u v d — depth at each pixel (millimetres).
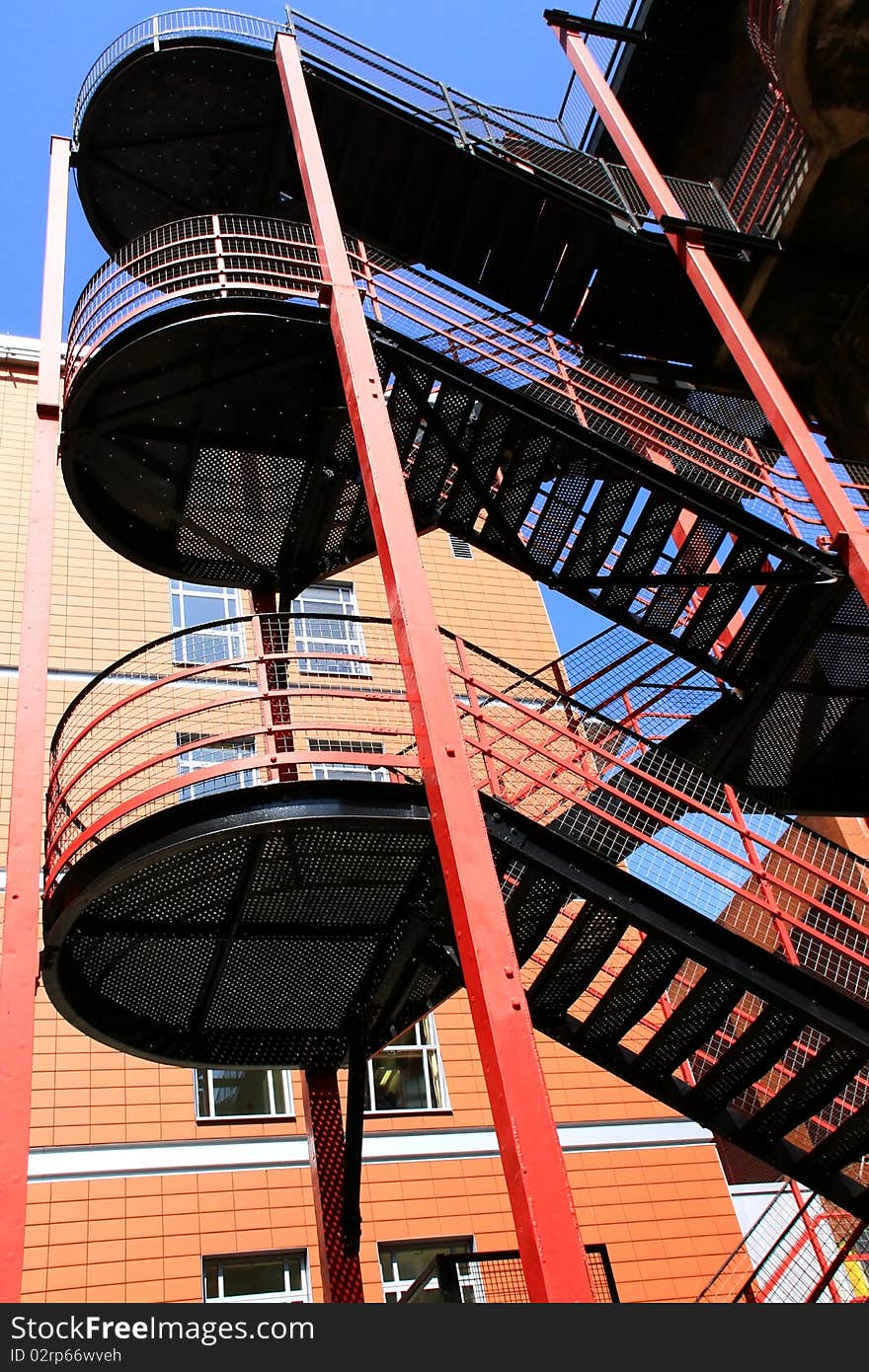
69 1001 8664
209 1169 13031
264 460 10992
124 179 12727
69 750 8383
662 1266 14211
